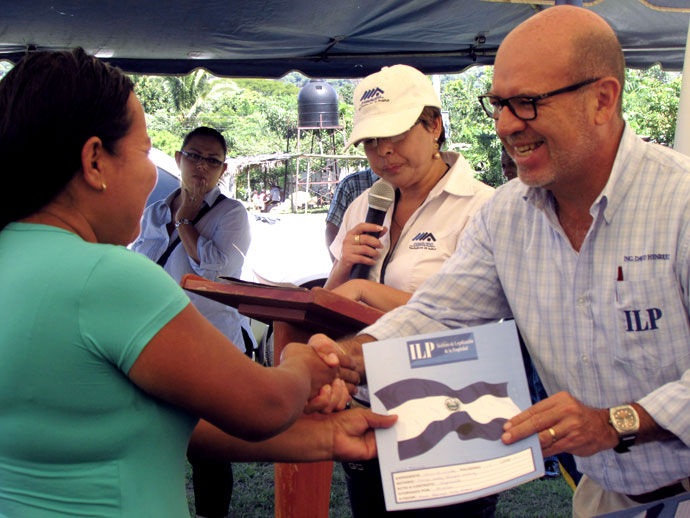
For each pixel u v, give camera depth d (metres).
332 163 33.47
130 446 1.21
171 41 5.15
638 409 1.58
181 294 1.22
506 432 1.50
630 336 1.70
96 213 1.28
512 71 1.64
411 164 2.55
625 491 1.84
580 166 1.67
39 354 1.15
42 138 1.20
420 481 1.49
